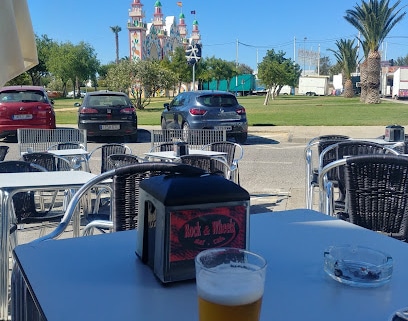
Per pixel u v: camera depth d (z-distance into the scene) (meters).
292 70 48.06
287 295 1.23
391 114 21.27
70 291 1.24
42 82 60.12
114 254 1.53
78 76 51.97
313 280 1.33
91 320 1.08
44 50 50.28
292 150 10.83
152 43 62.59
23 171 4.09
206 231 1.32
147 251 1.43
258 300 1.00
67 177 3.40
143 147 11.61
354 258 1.46
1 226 2.88
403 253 1.58
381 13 31.23
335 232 1.81
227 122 11.52
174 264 1.29
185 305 1.17
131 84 26.11
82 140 7.30
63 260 1.47
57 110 27.66
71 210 2.31
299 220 1.97
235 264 1.16
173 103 13.02
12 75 2.43
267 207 5.58
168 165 2.43
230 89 63.78
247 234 1.39
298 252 1.57
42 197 5.12
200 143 7.04
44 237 2.10
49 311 1.13
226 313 0.97
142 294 1.23
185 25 81.94
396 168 2.75
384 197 2.79
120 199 2.44
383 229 2.80
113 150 5.65
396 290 1.27
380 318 1.11
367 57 33.88
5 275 2.82
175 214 1.29
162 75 26.59
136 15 57.66
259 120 18.28
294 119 18.72
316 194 5.83
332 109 26.42
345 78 53.94
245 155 9.98
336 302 1.19
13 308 1.52
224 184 1.38
